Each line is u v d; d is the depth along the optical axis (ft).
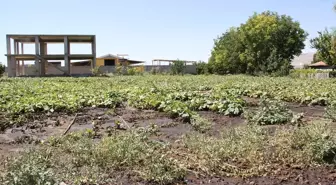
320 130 16.90
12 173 10.93
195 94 37.86
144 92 41.73
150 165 13.74
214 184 12.98
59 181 11.85
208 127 21.71
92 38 141.08
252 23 142.51
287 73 109.19
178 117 25.88
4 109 28.86
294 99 38.27
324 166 14.48
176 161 14.25
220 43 164.76
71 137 18.47
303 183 13.12
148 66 155.74
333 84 54.75
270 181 13.28
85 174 13.00
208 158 14.67
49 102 31.45
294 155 15.16
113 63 179.93
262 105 23.67
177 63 141.18
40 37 137.49
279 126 20.51
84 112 30.81
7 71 135.95
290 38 146.82
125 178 13.24
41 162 13.73
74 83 68.80
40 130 22.80
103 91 43.60
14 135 21.44
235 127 20.29
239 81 69.72
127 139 16.05
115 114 29.17
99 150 14.83
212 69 151.33
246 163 14.51
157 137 19.74
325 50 99.30
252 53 138.82
